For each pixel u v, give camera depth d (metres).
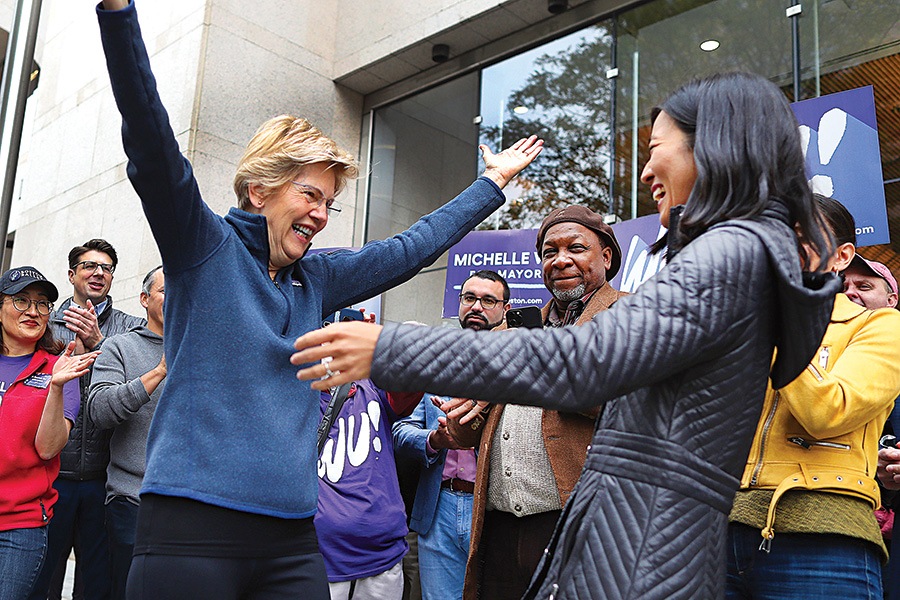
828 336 2.20
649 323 1.32
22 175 10.52
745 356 1.40
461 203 2.46
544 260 3.23
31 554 3.46
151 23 8.95
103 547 4.20
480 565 2.99
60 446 3.54
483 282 4.13
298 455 1.95
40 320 3.76
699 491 1.36
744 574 2.05
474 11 8.12
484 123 8.48
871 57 6.27
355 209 9.27
